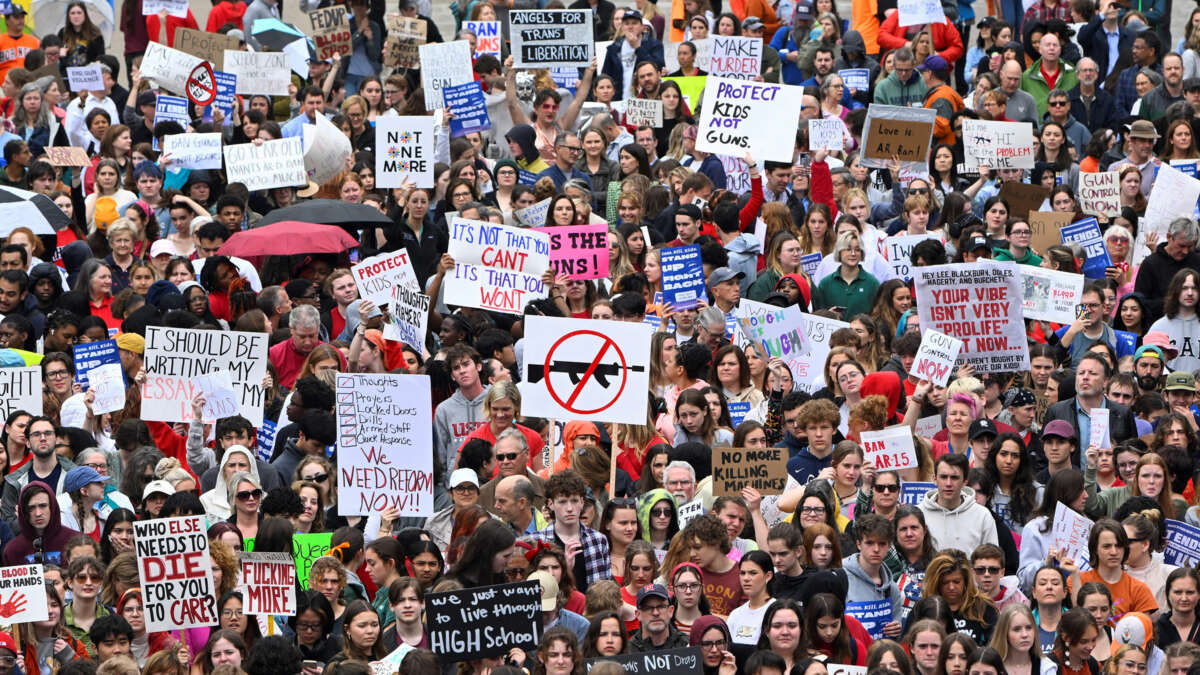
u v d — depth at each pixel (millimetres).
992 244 29875
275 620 18953
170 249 28578
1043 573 18953
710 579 19125
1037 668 17891
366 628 17453
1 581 17562
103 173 31125
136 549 17953
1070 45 38094
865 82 37844
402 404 21109
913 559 19578
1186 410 24516
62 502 21016
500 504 19703
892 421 23328
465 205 28203
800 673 17031
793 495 21172
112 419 23656
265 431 23281
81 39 39844
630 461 22141
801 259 28047
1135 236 31578
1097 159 34188
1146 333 28422
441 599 17188
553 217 27734
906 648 17953
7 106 37312
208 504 20906
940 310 24891
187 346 22953
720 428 22438
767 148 30547
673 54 44094
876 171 32312
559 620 18203
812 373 25250
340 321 26500
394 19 38281
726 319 26031
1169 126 33875
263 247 27906
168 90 36188
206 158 32094
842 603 17781
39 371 22578
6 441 21906
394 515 20984
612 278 27734
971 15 41844
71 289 28578
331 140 32156
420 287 27484
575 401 20984
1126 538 19688
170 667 17266
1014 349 24844
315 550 19484
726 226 28734
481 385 22922
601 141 31906
